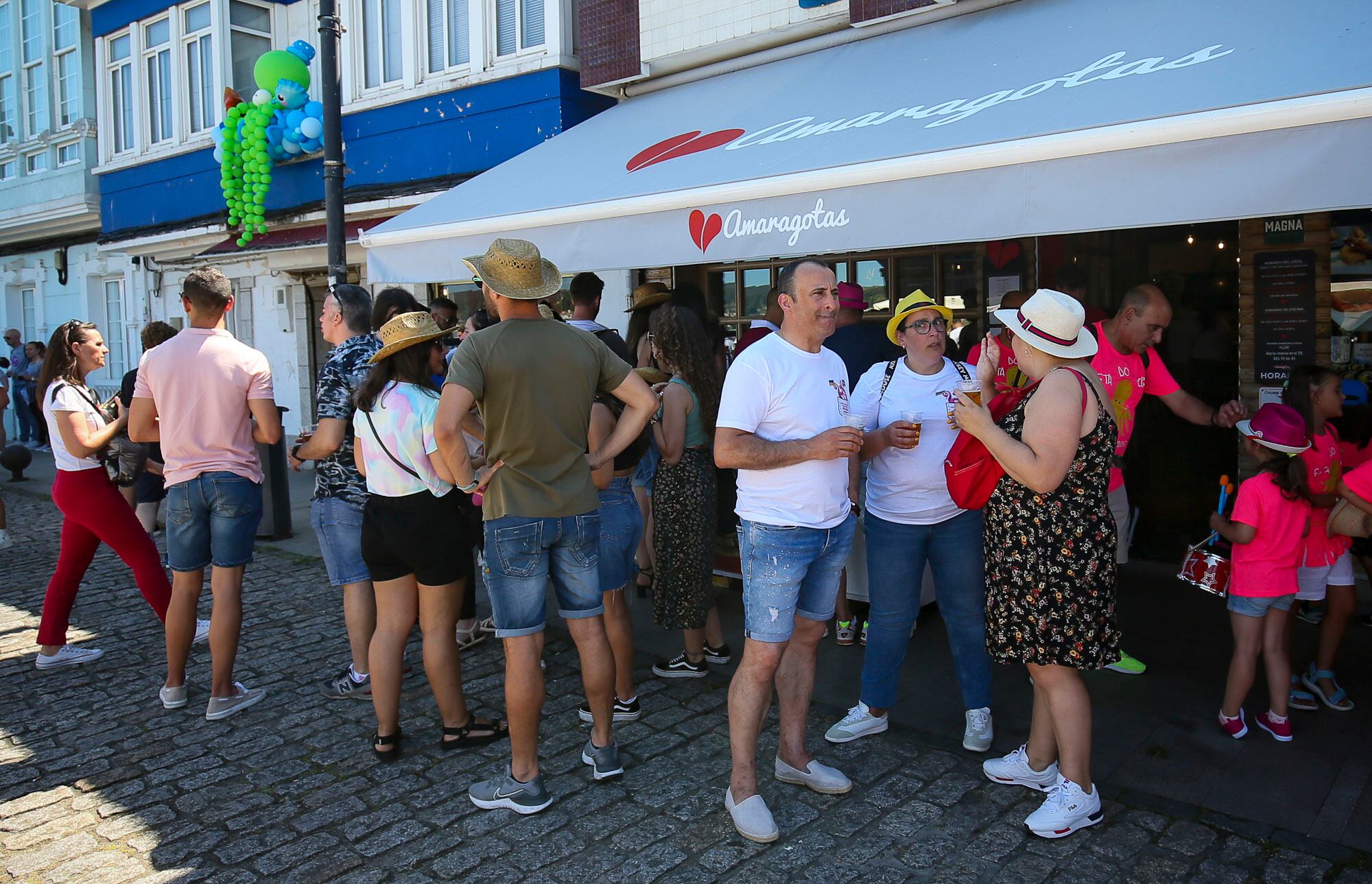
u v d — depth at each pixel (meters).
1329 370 3.92
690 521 4.44
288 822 3.47
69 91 14.10
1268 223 5.52
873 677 3.93
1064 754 3.19
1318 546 3.85
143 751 4.09
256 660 5.18
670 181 4.45
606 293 8.16
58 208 14.12
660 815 3.43
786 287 3.29
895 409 3.70
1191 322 5.98
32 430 14.86
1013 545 3.09
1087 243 6.13
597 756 3.69
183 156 11.66
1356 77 2.79
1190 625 5.15
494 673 4.87
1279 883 2.90
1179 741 3.83
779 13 6.46
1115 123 3.04
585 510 3.47
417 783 3.74
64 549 5.10
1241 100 2.87
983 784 3.58
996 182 3.28
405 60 8.98
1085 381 2.99
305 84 10.11
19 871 3.18
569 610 3.58
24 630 5.83
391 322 3.75
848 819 3.37
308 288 11.59
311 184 10.08
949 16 5.80
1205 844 3.12
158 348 4.34
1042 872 3.00
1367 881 2.89
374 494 3.79
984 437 3.00
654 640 5.28
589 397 3.46
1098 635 3.04
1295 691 4.18
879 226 3.58
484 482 3.38
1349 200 2.65
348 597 4.54
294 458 4.32
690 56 7.07
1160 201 2.96
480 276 3.38
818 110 4.98
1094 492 3.00
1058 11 5.18
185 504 4.32
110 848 3.32
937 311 3.70
